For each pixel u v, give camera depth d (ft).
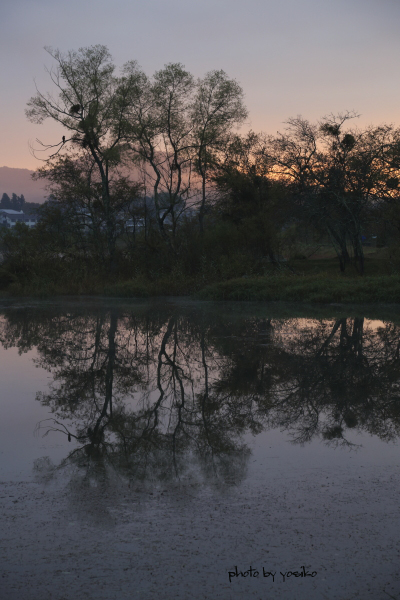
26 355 30.68
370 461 13.94
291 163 96.89
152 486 12.29
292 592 8.26
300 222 104.63
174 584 8.45
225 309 56.85
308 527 10.22
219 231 95.20
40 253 94.94
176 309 57.41
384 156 91.09
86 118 95.61
